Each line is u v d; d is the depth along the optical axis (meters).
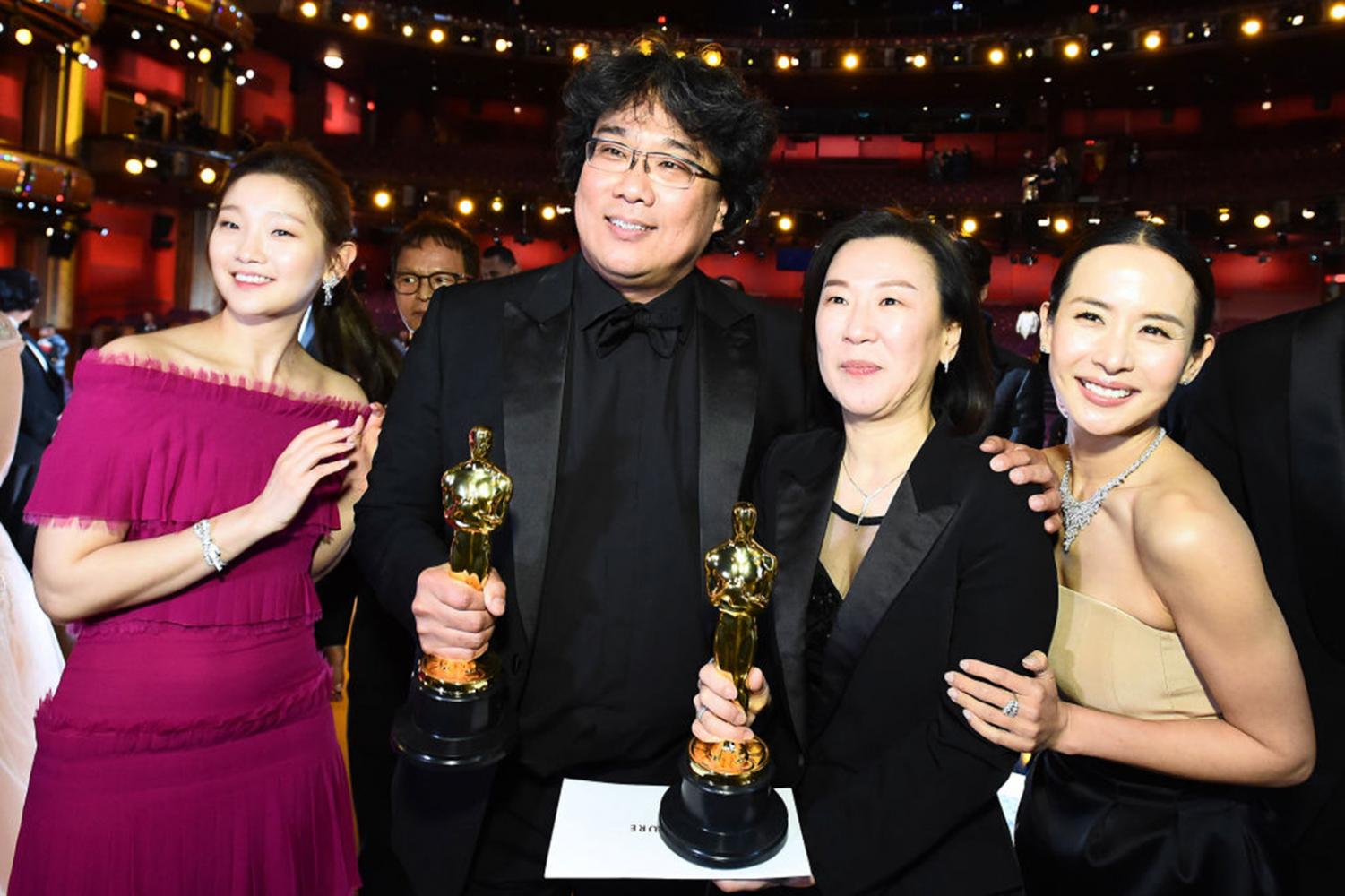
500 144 21.61
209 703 1.43
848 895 1.20
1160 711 1.35
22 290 3.69
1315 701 1.55
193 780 1.41
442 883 1.39
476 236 19.44
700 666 1.50
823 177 20.33
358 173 18.73
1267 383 1.60
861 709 1.28
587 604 1.48
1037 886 1.46
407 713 1.26
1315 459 1.52
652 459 1.51
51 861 1.36
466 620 1.20
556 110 21.52
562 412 1.49
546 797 1.51
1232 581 1.22
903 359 1.27
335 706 3.31
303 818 1.53
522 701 1.49
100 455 1.39
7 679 2.04
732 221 1.58
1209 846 1.32
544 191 18.12
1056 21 18.58
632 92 1.40
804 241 18.86
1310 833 1.54
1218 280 17.58
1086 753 1.28
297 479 1.39
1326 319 1.57
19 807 2.00
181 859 1.40
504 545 1.47
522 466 1.44
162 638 1.42
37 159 12.23
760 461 1.52
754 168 1.50
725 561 1.11
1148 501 1.29
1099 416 1.29
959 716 1.19
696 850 1.10
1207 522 1.23
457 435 1.51
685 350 1.55
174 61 15.60
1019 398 2.63
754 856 1.10
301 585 1.57
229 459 1.47
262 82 17.89
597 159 1.43
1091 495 1.39
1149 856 1.34
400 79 19.88
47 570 1.37
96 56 14.27
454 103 21.36
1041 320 1.41
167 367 1.45
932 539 1.26
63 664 2.25
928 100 20.16
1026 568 1.23
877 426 1.35
